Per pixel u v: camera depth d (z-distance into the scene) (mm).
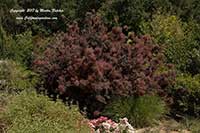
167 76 11969
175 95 12594
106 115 11203
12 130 8141
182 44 13469
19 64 13336
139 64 11688
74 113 9141
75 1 16094
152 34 14094
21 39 14438
